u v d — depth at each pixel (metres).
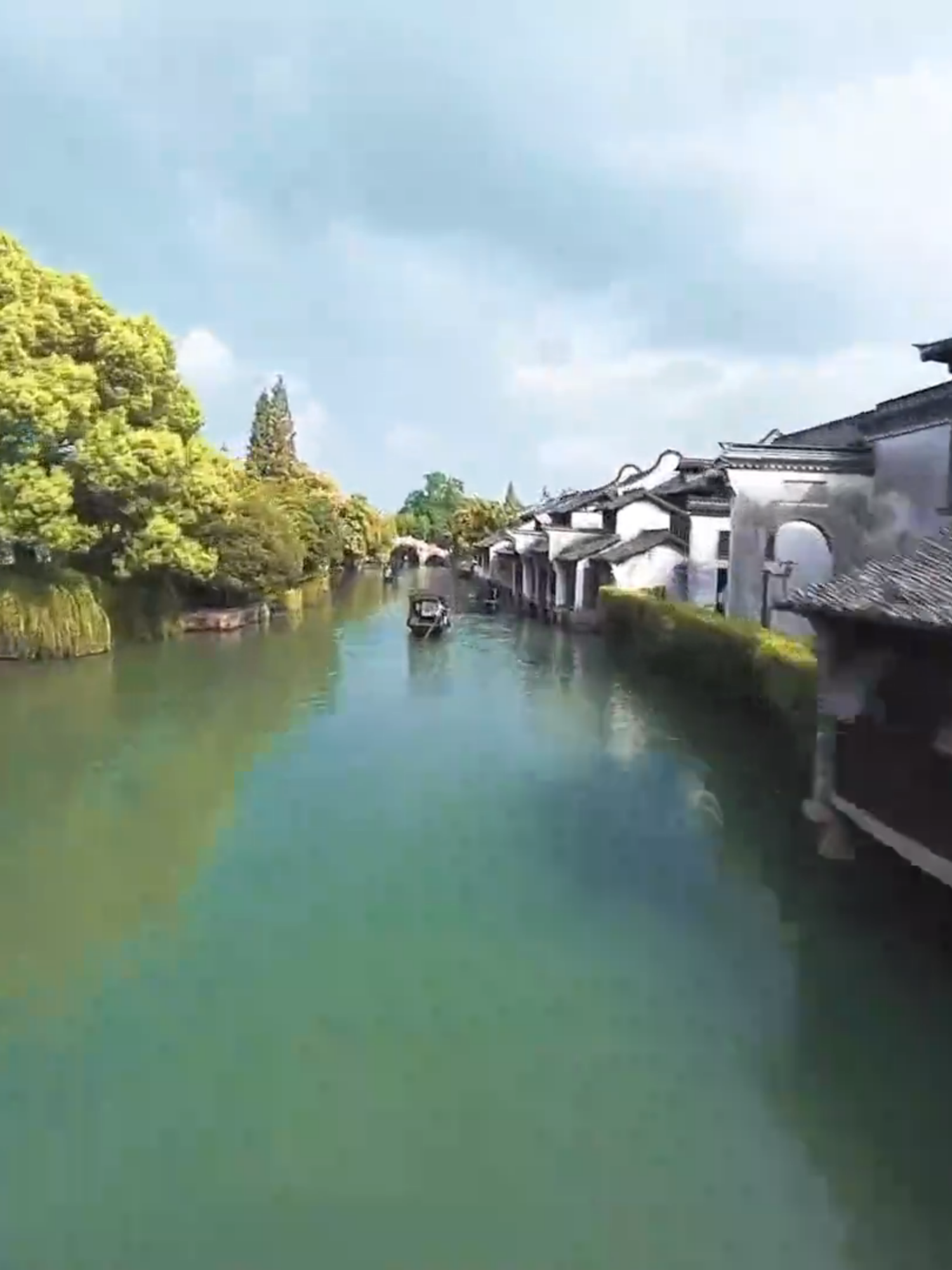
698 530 29.44
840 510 22.36
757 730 17.58
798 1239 5.55
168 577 33.34
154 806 14.09
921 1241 5.52
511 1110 6.79
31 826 13.12
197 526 31.11
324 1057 7.48
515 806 14.20
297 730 19.48
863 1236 5.57
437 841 12.58
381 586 73.12
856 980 8.66
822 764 10.79
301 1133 6.56
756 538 22.61
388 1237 5.60
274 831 13.02
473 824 13.34
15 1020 8.06
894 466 20.62
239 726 19.69
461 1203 5.88
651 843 12.46
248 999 8.38
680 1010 8.14
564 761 16.97
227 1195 5.96
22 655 26.52
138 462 25.28
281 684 24.92
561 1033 7.79
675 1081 7.11
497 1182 6.07
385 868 11.57
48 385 23.66
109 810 13.88
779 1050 7.50
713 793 14.77
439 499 134.25
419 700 23.09
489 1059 7.42
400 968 8.95
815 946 9.32
